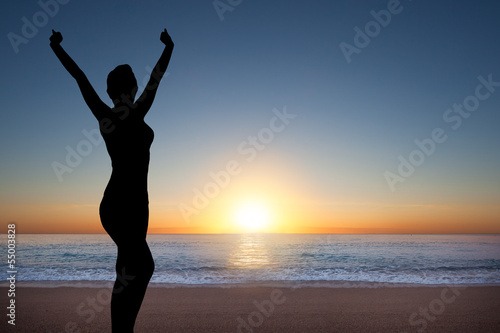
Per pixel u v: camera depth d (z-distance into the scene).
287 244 41.56
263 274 11.84
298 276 11.46
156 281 9.50
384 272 12.90
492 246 37.78
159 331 4.38
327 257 23.66
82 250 26.70
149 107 1.91
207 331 4.38
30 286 7.99
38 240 45.25
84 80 1.79
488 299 6.63
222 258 21.67
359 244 42.12
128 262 1.66
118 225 1.68
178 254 24.98
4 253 23.98
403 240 56.81
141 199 1.75
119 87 1.89
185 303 6.14
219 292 7.26
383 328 4.57
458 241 53.09
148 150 1.86
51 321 4.83
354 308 5.78
